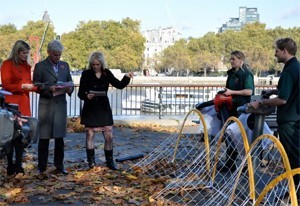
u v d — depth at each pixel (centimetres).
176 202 511
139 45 10619
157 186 576
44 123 626
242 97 631
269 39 10869
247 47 10294
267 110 492
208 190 553
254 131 502
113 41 10088
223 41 10812
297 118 484
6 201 509
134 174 642
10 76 606
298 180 465
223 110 637
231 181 520
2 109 497
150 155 745
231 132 562
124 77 658
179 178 599
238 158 606
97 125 662
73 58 9619
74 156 790
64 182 592
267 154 564
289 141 487
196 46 11031
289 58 486
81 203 510
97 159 755
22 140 551
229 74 657
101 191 554
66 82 626
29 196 533
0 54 8781
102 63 648
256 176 525
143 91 2086
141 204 503
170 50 10981
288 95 473
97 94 653
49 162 724
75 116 1264
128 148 873
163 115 1410
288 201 436
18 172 614
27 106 622
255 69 9731
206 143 614
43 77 614
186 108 1634
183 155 738
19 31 9394
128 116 1383
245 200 456
